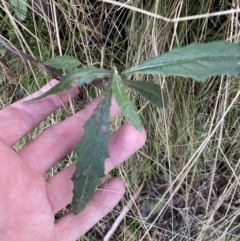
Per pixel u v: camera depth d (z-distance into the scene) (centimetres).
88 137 19
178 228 32
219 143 27
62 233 25
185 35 25
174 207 32
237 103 27
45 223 24
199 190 31
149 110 28
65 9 25
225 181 31
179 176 28
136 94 27
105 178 30
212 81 26
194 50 18
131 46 26
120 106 18
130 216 31
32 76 28
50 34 25
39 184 23
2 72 29
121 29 26
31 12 26
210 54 17
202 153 29
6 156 23
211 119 27
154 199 32
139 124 17
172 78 26
